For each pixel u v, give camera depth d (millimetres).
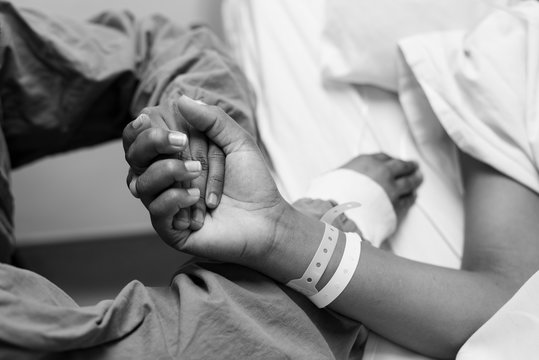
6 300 594
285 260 718
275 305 704
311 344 709
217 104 962
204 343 650
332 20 1112
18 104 1054
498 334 730
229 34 1356
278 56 1163
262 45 1180
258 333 662
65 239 1689
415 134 1037
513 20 959
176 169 646
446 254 939
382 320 764
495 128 906
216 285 681
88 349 646
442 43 1010
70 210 1678
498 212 842
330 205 867
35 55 1042
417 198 992
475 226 854
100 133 1216
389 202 933
